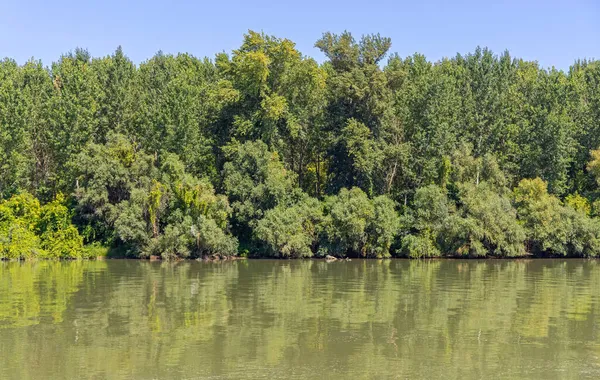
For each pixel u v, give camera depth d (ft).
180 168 265.34
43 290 154.40
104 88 291.79
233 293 151.33
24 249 245.86
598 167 294.05
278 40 297.12
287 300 140.56
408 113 302.45
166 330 108.27
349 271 207.10
